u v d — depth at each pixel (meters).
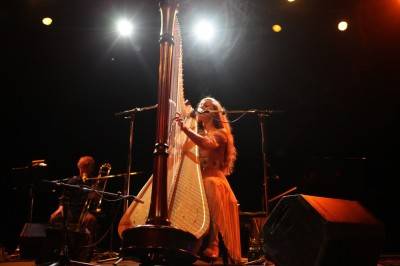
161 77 2.89
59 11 7.32
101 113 8.86
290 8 7.39
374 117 8.23
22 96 8.29
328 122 8.45
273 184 8.24
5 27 7.41
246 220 5.91
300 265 2.64
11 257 6.18
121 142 8.91
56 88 8.47
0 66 7.90
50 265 3.64
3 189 8.09
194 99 8.72
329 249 2.54
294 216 2.76
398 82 8.02
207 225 2.77
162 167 2.69
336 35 7.81
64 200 3.98
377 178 7.93
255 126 8.70
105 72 8.59
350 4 7.21
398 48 7.78
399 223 7.62
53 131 8.62
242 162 8.60
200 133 3.80
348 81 8.31
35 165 3.97
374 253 2.72
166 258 2.73
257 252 5.55
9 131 8.30
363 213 2.81
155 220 2.59
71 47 8.02
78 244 4.84
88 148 8.80
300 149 8.47
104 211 7.20
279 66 8.51
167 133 2.78
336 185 5.73
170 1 3.06
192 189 2.93
